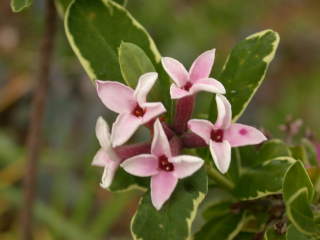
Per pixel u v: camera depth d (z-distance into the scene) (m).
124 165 0.09
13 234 0.27
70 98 0.28
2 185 0.26
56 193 0.27
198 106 0.22
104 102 0.09
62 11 0.12
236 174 0.11
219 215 0.12
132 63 0.10
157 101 0.10
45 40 0.15
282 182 0.10
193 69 0.09
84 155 0.28
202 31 0.27
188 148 0.10
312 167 0.11
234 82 0.11
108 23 0.11
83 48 0.11
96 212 0.28
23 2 0.11
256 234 0.11
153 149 0.09
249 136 0.09
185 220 0.09
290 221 0.10
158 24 0.26
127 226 0.28
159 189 0.09
